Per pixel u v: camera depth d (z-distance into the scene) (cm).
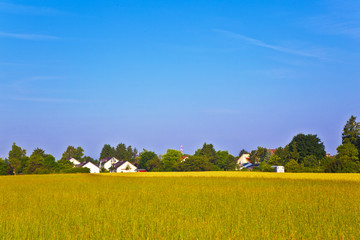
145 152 18162
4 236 1305
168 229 1371
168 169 14938
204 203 2262
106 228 1420
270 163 12081
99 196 2766
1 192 3300
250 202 2278
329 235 1322
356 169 8969
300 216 1730
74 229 1400
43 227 1448
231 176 7262
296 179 5766
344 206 2103
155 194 2917
